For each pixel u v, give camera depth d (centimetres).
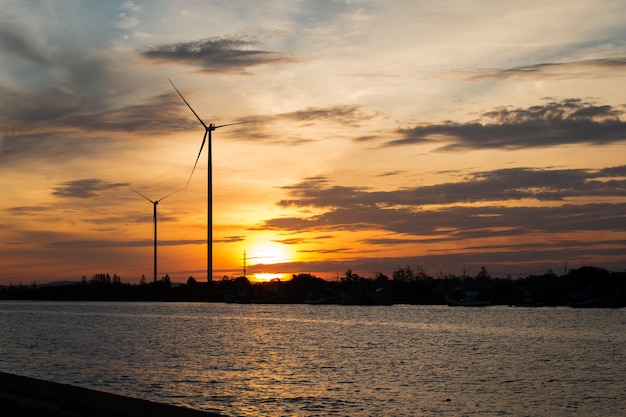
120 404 2842
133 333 16538
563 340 14662
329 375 8312
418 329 18838
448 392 7062
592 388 7475
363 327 19888
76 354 10825
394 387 7350
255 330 18175
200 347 12438
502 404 6406
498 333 17075
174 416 2636
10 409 3089
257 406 5994
